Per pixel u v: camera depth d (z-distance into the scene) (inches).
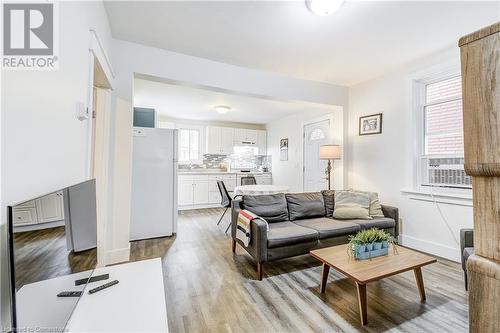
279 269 101.4
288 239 96.8
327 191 140.3
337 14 83.8
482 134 14.9
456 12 82.4
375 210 126.3
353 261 76.8
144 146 140.3
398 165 131.0
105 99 99.4
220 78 122.9
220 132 260.5
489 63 14.6
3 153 27.5
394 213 122.4
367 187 148.0
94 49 67.9
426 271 97.5
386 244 81.8
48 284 32.7
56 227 35.3
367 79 147.3
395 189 132.5
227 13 84.3
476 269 15.1
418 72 121.3
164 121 244.2
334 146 149.9
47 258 32.7
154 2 79.4
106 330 34.9
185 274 96.0
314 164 197.9
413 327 64.9
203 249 124.2
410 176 124.9
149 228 141.3
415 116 124.0
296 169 223.9
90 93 65.2
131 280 48.3
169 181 147.2
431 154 120.3
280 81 139.3
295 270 100.6
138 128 139.3
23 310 27.1
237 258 112.6
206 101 186.1
